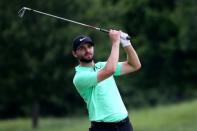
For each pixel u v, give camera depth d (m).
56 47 65.75
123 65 17.08
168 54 106.00
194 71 107.12
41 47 65.69
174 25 105.62
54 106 101.62
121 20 98.19
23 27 64.56
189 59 106.81
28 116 100.31
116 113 16.09
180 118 62.72
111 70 15.73
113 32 16.17
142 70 106.69
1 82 68.19
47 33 65.12
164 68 107.50
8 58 66.06
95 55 69.56
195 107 66.94
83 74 16.16
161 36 106.75
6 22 64.56
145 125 61.16
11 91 69.00
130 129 16.28
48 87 68.56
